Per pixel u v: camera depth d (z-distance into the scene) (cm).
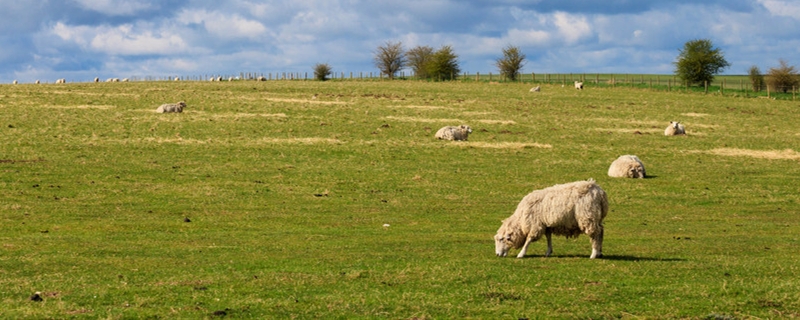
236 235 2406
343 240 2308
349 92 8156
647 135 5666
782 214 3044
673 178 3925
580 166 4269
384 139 5056
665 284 1532
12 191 3150
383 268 1733
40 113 5616
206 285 1522
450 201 3225
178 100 6756
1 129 4856
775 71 10062
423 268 1712
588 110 7100
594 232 1812
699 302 1376
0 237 2283
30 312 1266
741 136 5734
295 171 3881
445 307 1335
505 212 2988
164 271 1709
